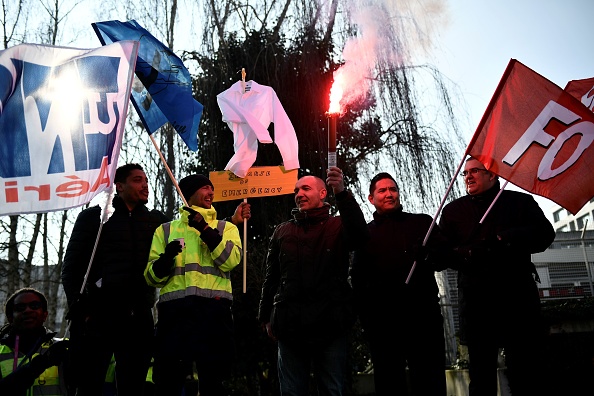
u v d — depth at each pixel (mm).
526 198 5336
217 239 4621
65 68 4703
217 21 11984
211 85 11406
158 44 5660
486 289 5035
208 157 11211
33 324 5188
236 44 11781
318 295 4812
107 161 4613
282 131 5805
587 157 5445
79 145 4613
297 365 4852
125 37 5609
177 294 4621
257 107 5754
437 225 5547
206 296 4633
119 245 4875
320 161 11031
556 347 12359
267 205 10938
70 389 5148
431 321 5191
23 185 4500
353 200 4691
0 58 4594
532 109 5500
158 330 4648
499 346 5102
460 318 5203
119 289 4762
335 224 5000
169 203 11156
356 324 11039
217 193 5789
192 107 5602
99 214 4973
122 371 4691
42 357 4543
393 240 5391
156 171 11281
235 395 11375
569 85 6359
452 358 17375
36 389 5074
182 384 4711
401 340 5172
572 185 5414
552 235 5141
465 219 5418
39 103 4617
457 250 5125
